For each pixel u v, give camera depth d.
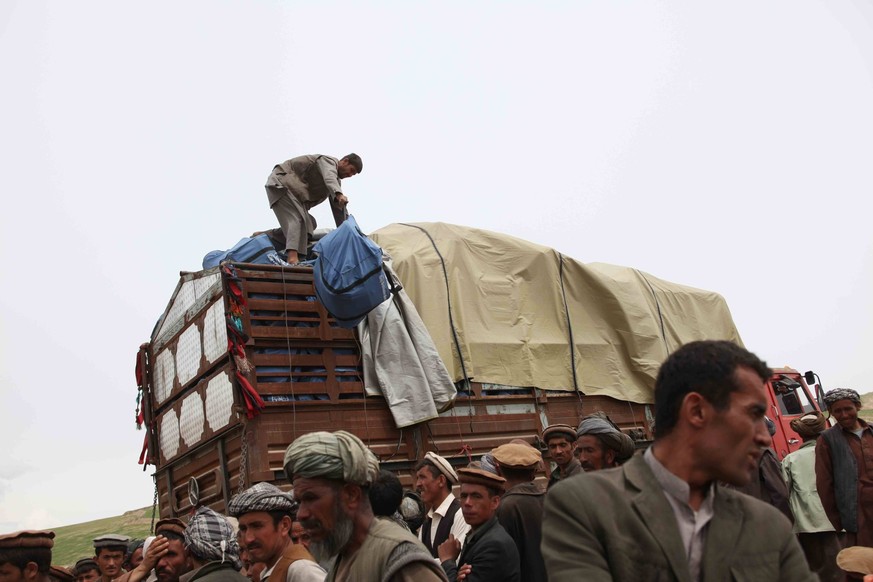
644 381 9.26
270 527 3.67
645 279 10.22
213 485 7.36
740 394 2.06
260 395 6.68
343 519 2.86
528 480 5.20
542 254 9.05
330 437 2.92
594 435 5.05
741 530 2.07
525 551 4.68
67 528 22.39
